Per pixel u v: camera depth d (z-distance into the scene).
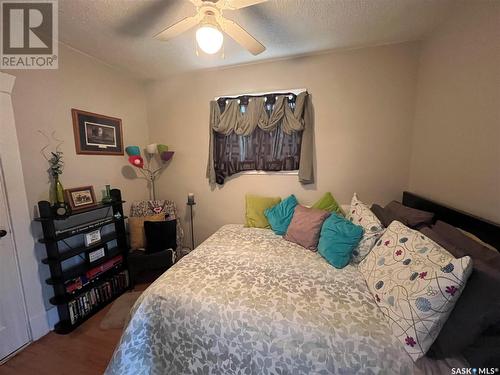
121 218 2.27
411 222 1.50
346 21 1.70
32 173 1.70
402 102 2.09
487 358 0.77
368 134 2.22
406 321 0.90
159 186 3.03
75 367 1.46
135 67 2.49
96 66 2.25
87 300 1.92
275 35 1.90
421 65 1.97
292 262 1.57
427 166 1.83
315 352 0.93
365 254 1.51
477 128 1.27
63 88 1.93
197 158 2.84
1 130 1.50
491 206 1.15
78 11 1.53
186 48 2.09
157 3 1.46
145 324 1.18
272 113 2.35
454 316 0.85
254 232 2.24
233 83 2.56
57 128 1.88
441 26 1.67
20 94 1.62
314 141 2.37
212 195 2.84
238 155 2.61
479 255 0.97
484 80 1.22
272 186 2.59
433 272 0.91
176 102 2.82
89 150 2.17
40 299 1.73
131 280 2.27
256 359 1.01
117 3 1.46
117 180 2.53
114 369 1.11
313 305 1.09
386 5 1.51
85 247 1.95
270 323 1.02
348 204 2.34
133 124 2.75
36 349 1.60
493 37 1.16
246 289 1.23
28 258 1.66
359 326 0.96
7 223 1.55
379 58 2.10
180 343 1.13
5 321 1.54
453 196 1.48
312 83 2.30
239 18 1.66
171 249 2.38
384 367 0.86
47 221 1.67
